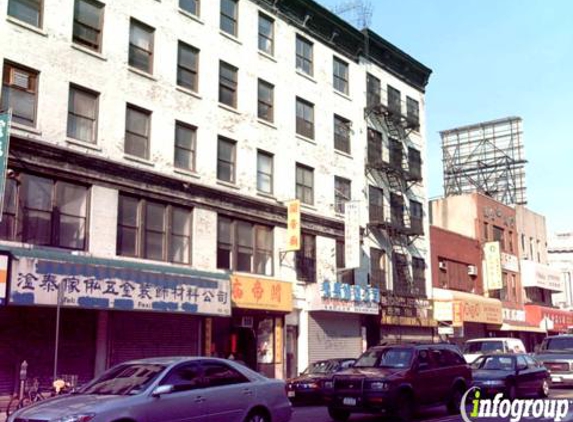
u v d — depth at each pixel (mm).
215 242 24828
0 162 16750
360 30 35812
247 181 26844
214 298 22969
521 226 53438
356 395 15070
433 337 38375
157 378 10055
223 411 10633
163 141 23422
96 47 21859
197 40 25578
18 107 19203
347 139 33875
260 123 28031
